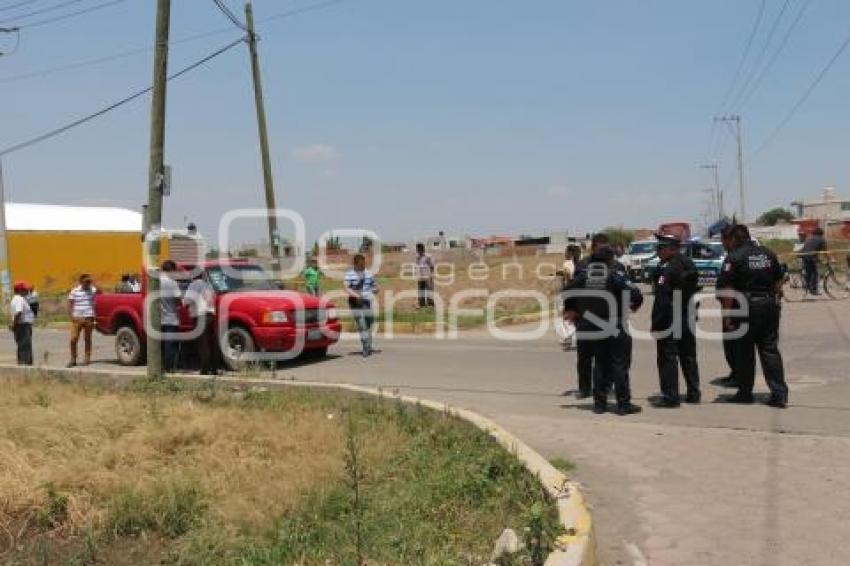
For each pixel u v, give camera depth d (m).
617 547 5.29
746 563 4.98
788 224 102.19
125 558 5.21
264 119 24.41
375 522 5.41
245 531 5.43
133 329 15.62
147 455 7.22
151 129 12.48
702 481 6.60
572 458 7.42
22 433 7.99
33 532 5.74
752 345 9.69
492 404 10.36
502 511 5.60
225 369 14.43
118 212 51.53
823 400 9.81
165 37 12.45
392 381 12.51
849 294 23.97
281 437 7.74
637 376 12.33
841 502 5.98
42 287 44.50
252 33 24.20
